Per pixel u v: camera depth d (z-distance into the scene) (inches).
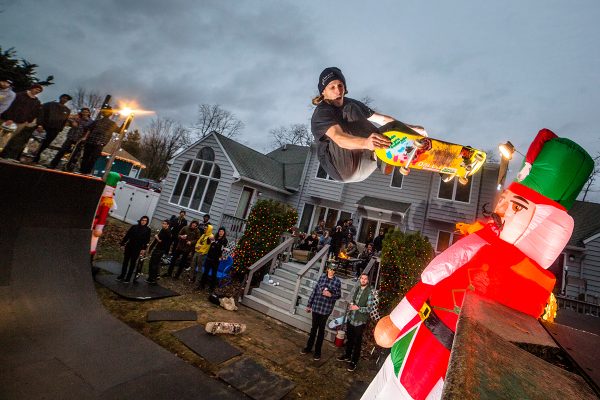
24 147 196.7
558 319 177.3
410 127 92.0
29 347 138.2
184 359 182.2
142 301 255.3
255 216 371.9
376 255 401.7
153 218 628.1
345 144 79.7
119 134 216.2
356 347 221.1
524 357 26.2
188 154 636.1
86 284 193.8
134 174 1261.1
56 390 121.9
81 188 193.3
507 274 55.6
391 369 62.3
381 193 612.1
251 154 700.7
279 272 365.4
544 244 57.9
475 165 85.7
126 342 170.7
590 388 22.6
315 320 228.8
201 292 314.8
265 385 174.4
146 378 147.4
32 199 171.9
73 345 151.3
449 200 552.7
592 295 469.1
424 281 63.0
